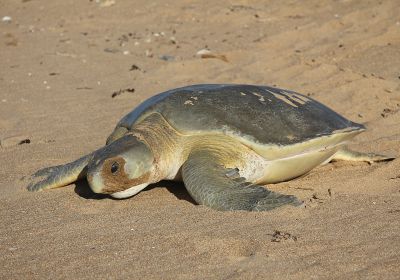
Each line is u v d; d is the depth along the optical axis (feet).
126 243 14.92
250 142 18.48
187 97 19.44
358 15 44.70
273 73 35.24
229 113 18.92
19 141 25.50
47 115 29.63
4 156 23.81
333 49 38.68
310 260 13.57
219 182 17.28
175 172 18.99
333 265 13.28
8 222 16.94
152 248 14.56
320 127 19.79
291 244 14.37
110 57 41.45
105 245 14.90
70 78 36.55
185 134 18.72
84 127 27.43
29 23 55.06
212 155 18.21
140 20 52.90
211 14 51.70
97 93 33.27
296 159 19.22
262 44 41.27
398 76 32.96
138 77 36.14
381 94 29.94
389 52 37.04
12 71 38.42
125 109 30.01
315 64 35.99
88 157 19.43
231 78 34.60
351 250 13.97
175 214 16.84
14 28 52.80
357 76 32.68
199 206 17.11
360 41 39.37
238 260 13.79
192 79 35.01
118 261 13.99
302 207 16.69
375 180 19.51
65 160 22.95
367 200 17.47
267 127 18.90
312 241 14.53
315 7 49.32
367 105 28.84
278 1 52.75
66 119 28.81
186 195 18.72
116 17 54.54
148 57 41.09
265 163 18.90
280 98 20.21
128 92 32.89
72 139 25.73
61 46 45.27
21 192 19.69
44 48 44.83
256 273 13.07
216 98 19.35
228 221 15.88
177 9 54.29
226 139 18.56
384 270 12.92
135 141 18.21
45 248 14.97
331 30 43.01
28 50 44.34
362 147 23.38
